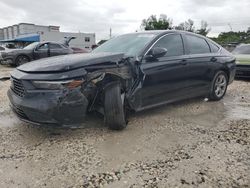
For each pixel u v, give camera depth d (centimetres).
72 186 270
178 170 299
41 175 288
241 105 576
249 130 419
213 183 275
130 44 472
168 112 508
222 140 379
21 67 393
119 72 396
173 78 477
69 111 348
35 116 347
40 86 346
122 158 325
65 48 1512
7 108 531
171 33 496
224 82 611
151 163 314
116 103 387
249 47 968
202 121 462
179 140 379
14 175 288
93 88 369
